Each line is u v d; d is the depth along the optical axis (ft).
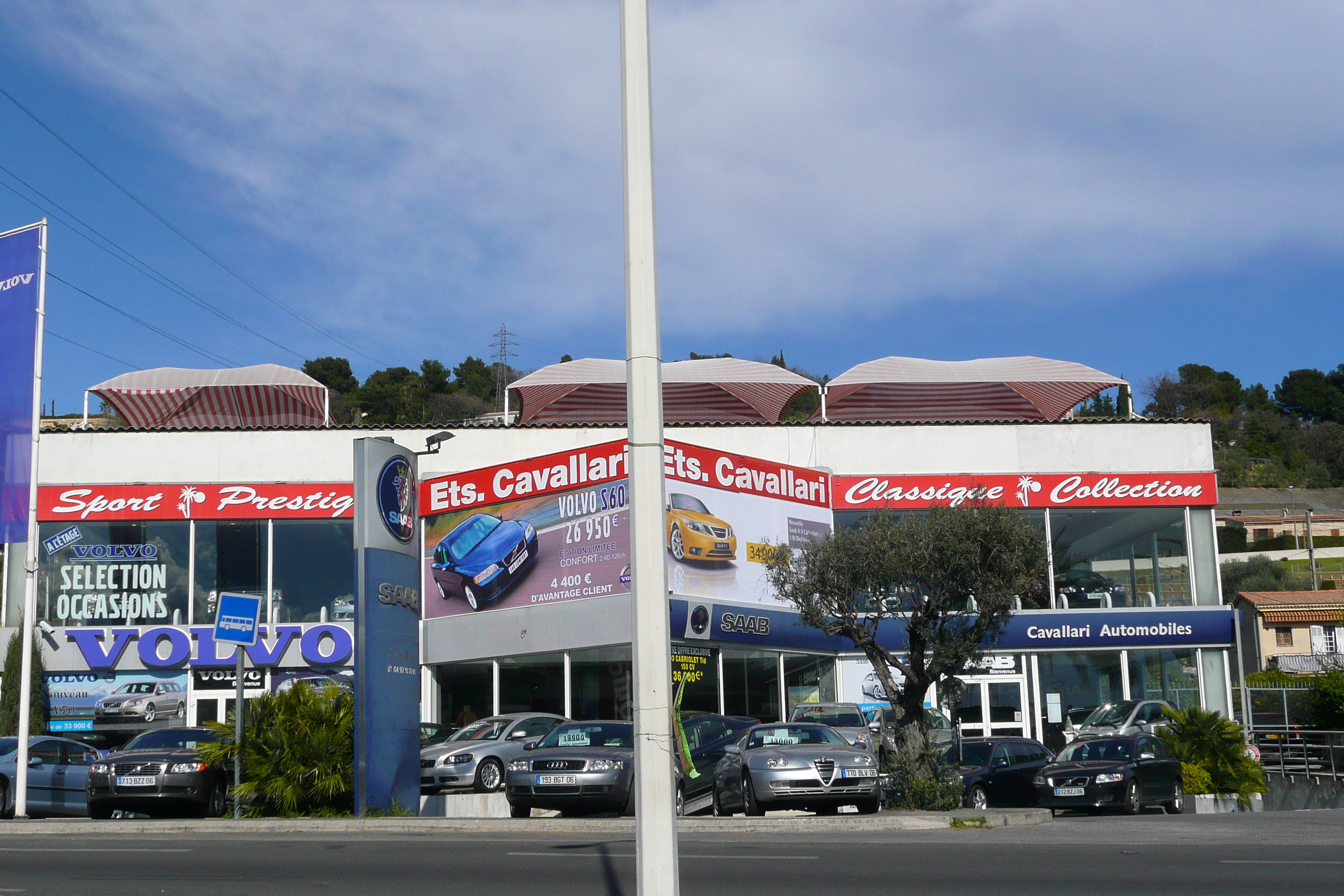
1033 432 106.63
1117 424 106.83
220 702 98.94
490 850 43.45
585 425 106.73
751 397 117.70
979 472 105.50
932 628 64.69
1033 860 38.50
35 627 96.07
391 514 62.80
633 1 25.96
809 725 60.59
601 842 46.62
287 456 104.73
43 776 64.28
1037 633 100.94
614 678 86.48
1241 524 305.73
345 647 99.76
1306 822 57.67
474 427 105.91
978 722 100.01
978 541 62.49
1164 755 69.00
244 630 59.57
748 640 90.79
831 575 65.00
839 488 103.35
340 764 58.90
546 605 88.69
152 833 52.44
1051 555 104.06
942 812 57.36
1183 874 34.94
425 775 67.67
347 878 35.17
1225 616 102.37
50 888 33.17
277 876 35.76
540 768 57.88
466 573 93.76
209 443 104.47
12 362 65.98
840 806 57.72
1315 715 105.19
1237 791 78.28
